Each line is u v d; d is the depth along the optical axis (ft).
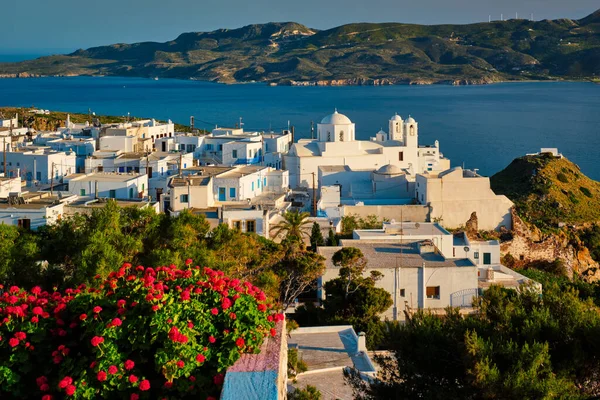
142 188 297.94
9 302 55.01
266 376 47.01
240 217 230.68
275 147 463.42
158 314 51.34
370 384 78.64
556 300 84.94
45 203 214.07
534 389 66.13
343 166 382.01
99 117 654.12
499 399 66.54
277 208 277.23
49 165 342.44
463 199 315.99
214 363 50.52
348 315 163.43
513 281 214.90
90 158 357.82
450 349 74.13
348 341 140.05
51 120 594.65
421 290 189.26
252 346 50.55
